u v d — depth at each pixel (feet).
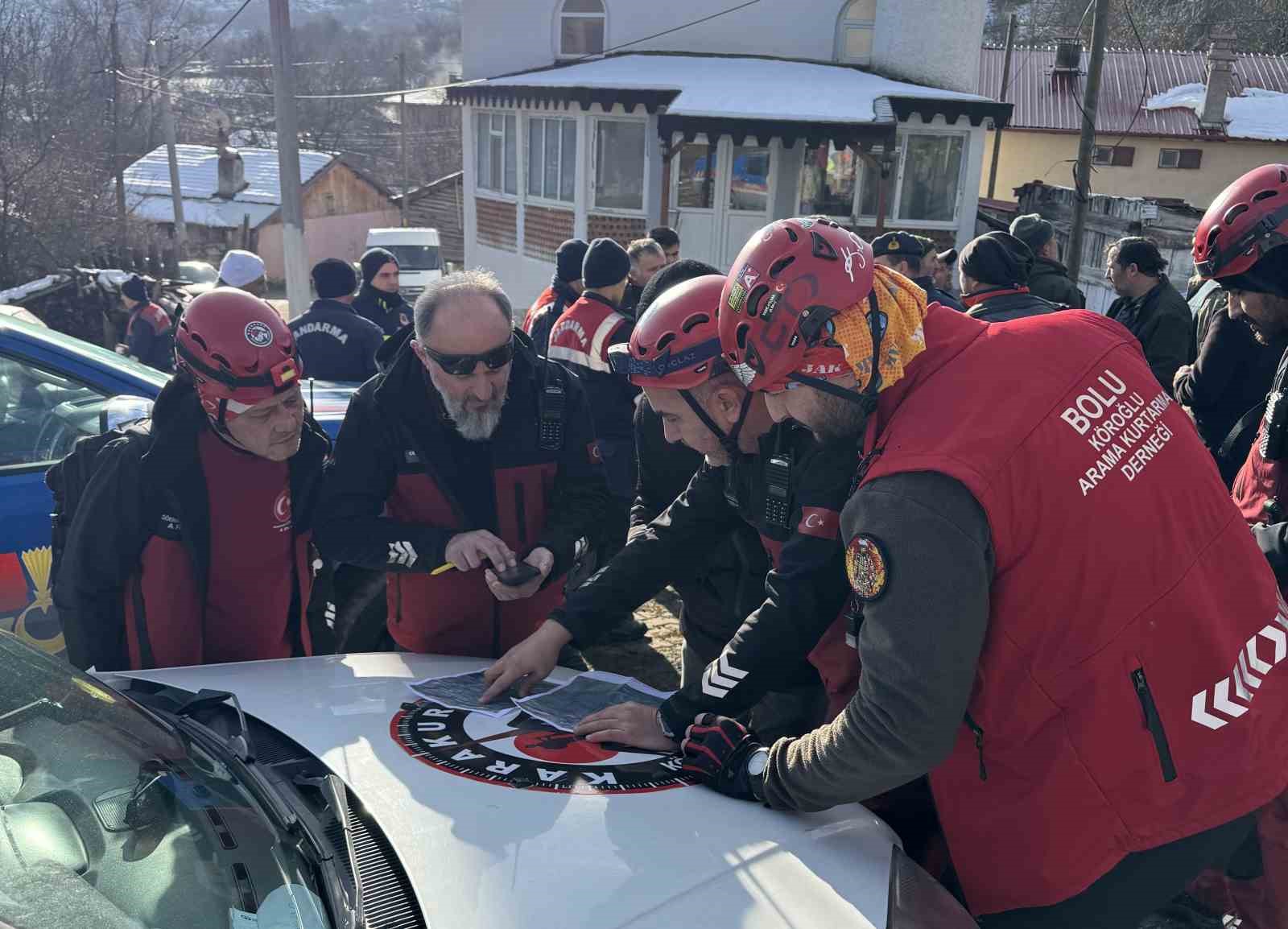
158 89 92.43
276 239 118.73
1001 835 5.59
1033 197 55.26
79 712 5.06
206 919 4.06
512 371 8.64
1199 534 5.28
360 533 8.12
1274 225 8.33
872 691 5.07
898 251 16.61
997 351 5.31
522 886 4.77
